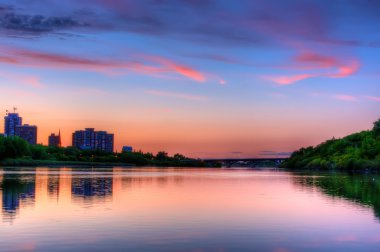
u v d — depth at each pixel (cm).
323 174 19500
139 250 3086
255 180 12550
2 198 6006
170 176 15412
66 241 3312
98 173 17112
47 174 14825
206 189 8388
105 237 3462
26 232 3609
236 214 4728
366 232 3741
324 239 3475
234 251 3092
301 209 5159
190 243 3306
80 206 5238
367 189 8375
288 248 3186
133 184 9725
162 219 4338
